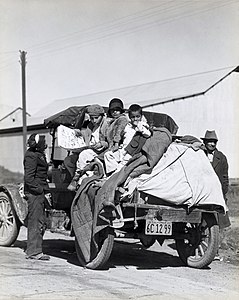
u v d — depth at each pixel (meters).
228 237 11.83
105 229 7.87
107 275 7.73
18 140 35.84
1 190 10.49
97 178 8.23
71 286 6.77
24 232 12.90
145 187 7.87
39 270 7.83
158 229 7.92
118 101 9.06
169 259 9.55
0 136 36.53
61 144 9.30
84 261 8.28
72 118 9.59
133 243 11.29
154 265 8.84
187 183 8.05
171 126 9.62
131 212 7.93
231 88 26.34
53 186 9.48
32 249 8.92
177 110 27.12
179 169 8.11
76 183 8.79
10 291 6.34
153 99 28.42
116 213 7.67
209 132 9.70
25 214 9.76
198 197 8.04
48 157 10.48
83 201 8.12
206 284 7.45
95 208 7.73
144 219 7.86
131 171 7.85
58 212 9.20
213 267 8.80
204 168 8.29
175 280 7.63
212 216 8.35
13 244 10.52
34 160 8.91
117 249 10.60
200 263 8.52
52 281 7.03
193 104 26.80
